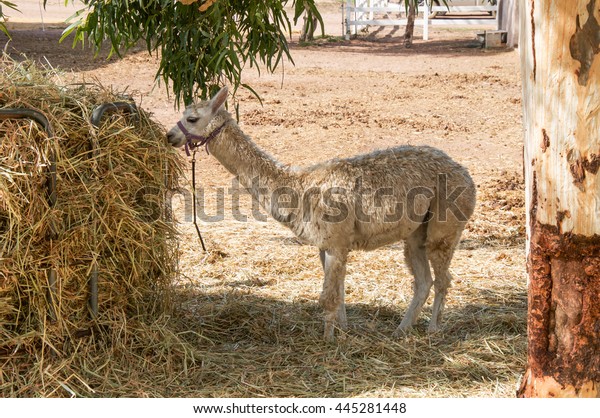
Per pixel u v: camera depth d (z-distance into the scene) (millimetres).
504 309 6633
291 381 5262
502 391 5070
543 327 3939
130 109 5547
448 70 20359
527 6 3818
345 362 5559
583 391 3873
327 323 5949
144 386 5031
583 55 3588
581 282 3797
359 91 17672
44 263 4922
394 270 7625
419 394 5043
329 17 32125
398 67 20906
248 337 6059
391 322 6441
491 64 21109
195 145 5961
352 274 7512
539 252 3871
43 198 4820
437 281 6250
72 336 5113
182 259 7809
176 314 6191
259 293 6961
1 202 4703
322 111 15422
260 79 18719
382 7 25484
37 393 4777
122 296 5449
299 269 7637
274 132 13766
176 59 6820
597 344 3842
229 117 5980
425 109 15844
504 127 14422
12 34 23375
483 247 8344
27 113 4742
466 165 11898
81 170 5094
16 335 4883
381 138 13516
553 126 3699
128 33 7129
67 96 5195
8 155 4707
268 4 6660
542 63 3691
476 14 28719
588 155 3660
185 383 5160
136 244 5398
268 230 8898
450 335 6141
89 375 5047
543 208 3803
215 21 6523
